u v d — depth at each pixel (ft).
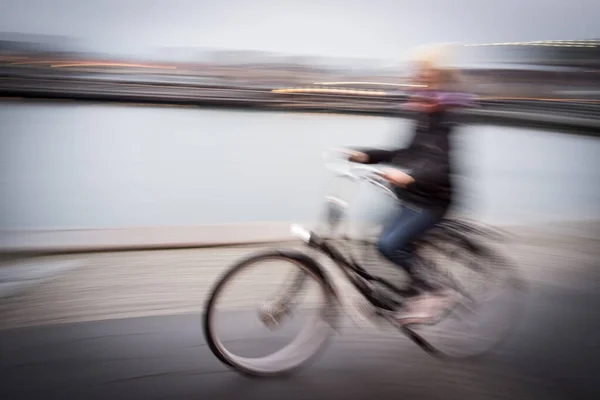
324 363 11.00
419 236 10.30
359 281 10.67
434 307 10.85
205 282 14.92
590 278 16.21
